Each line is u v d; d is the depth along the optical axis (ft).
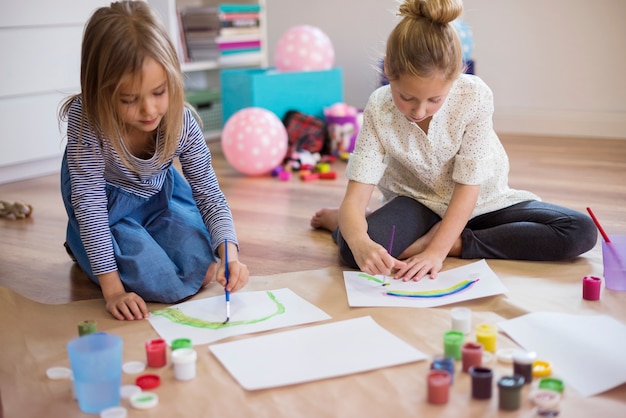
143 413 3.41
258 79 9.59
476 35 11.27
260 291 4.91
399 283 4.97
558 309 4.55
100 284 4.82
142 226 5.37
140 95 4.24
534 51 10.94
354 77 12.50
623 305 4.62
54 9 8.87
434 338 4.13
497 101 11.38
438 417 3.32
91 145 4.64
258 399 3.51
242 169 8.88
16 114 8.75
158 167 4.89
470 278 5.01
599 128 10.71
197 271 5.02
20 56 8.66
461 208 5.25
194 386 3.64
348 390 3.57
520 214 5.56
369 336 4.11
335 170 9.16
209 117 11.63
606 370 3.69
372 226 5.41
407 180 5.79
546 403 3.31
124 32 4.19
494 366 3.80
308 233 6.52
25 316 4.66
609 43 10.44
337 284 5.07
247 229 6.68
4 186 8.67
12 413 3.47
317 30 10.50
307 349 3.97
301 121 9.79
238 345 4.03
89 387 3.42
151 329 4.38
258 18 11.94
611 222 6.48
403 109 4.76
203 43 11.43
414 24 4.58
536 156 9.46
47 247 6.32
